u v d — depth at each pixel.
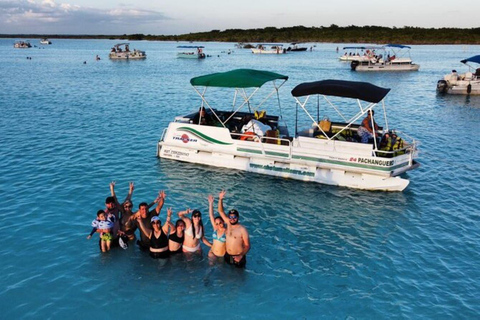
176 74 63.25
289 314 8.88
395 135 15.75
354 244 11.86
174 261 10.74
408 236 12.34
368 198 15.01
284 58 102.31
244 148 17.12
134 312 8.88
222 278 10.09
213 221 10.73
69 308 8.98
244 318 8.74
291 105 36.41
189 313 8.87
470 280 10.11
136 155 19.86
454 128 26.84
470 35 163.88
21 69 70.69
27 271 10.28
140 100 37.94
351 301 9.30
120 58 98.12
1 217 13.10
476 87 41.22
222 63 86.44
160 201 11.43
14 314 8.77
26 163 18.50
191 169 17.77
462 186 16.42
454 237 12.27
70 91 43.25
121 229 11.47
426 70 68.06
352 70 68.31
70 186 15.80
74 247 11.41
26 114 30.09
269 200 14.73
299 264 10.80
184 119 18.89
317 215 13.65
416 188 16.14
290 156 16.30
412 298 9.41
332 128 17.55
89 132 24.62
